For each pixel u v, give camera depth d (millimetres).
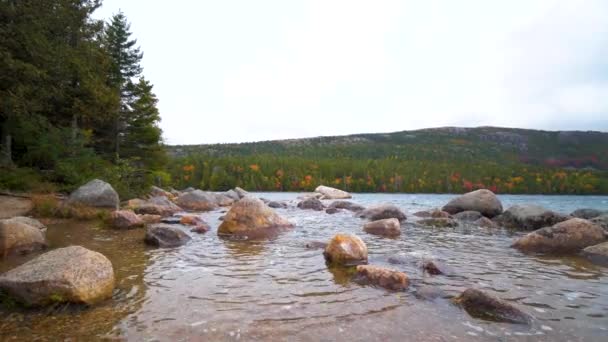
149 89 34469
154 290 6055
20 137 19875
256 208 13094
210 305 5352
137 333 4348
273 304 5414
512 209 15906
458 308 5285
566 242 9922
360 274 6820
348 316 4957
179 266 7699
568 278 7066
